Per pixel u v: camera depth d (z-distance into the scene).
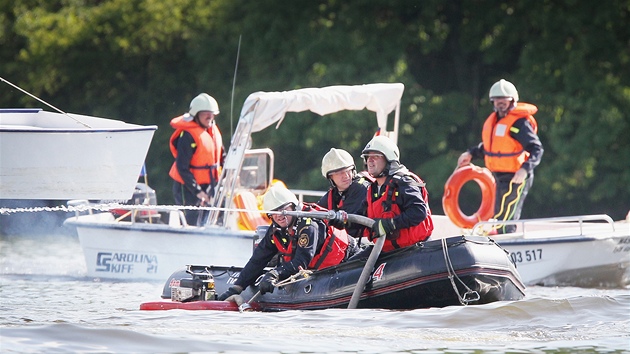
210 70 92.00
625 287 43.56
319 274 31.11
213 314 29.52
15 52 102.38
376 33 84.50
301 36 85.00
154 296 37.62
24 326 25.66
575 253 42.44
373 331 26.56
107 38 96.12
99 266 44.88
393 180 30.53
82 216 46.91
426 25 85.00
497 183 45.31
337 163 33.12
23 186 39.72
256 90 86.12
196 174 46.28
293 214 30.25
